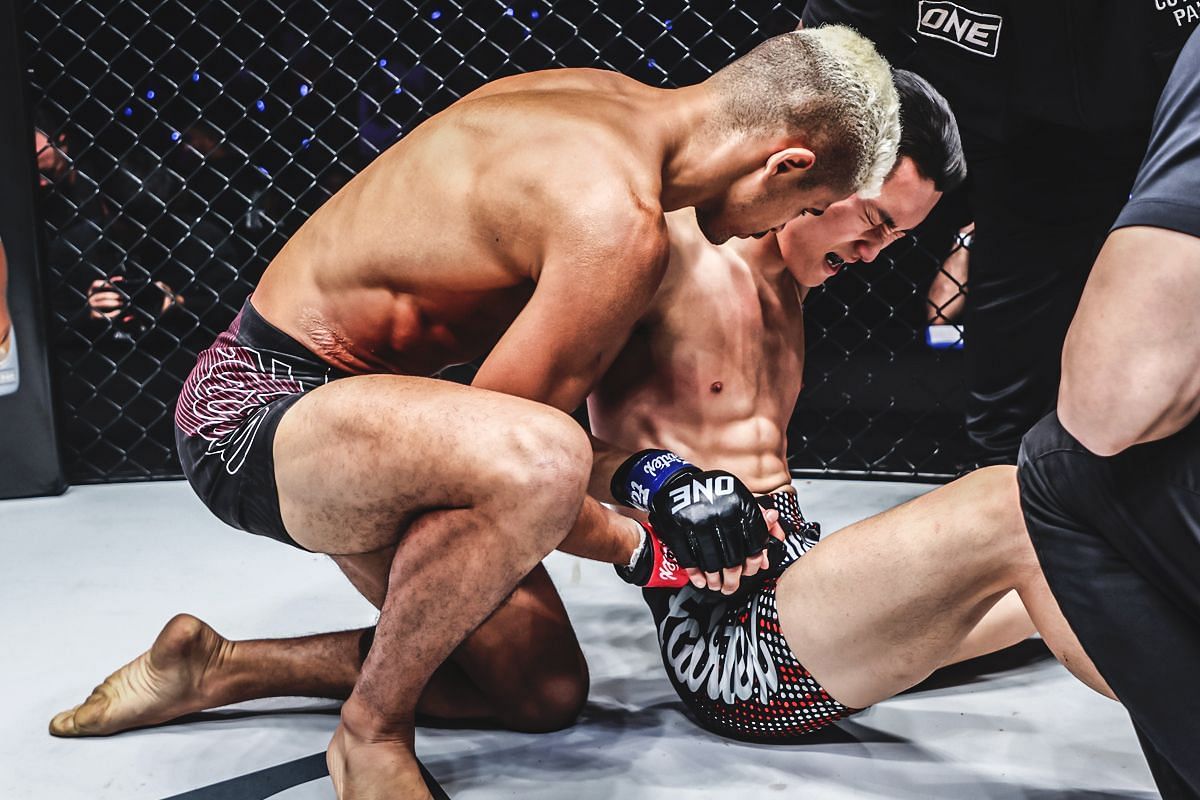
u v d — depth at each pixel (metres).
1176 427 1.05
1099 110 2.11
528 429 1.33
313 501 1.43
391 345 1.55
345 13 3.43
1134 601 1.13
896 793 1.52
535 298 1.35
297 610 2.19
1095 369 1.03
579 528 1.46
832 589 1.46
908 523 1.39
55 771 1.62
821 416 3.31
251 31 3.26
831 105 1.44
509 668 1.66
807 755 1.63
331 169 3.49
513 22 3.42
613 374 1.85
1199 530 1.07
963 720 1.73
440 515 1.37
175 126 3.46
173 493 3.01
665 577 1.59
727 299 1.81
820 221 1.78
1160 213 1.00
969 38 2.20
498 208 1.39
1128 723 1.71
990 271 2.50
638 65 3.40
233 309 3.47
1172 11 1.94
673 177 1.47
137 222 3.23
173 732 1.74
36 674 1.92
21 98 2.83
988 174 2.41
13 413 2.92
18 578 2.38
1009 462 2.63
